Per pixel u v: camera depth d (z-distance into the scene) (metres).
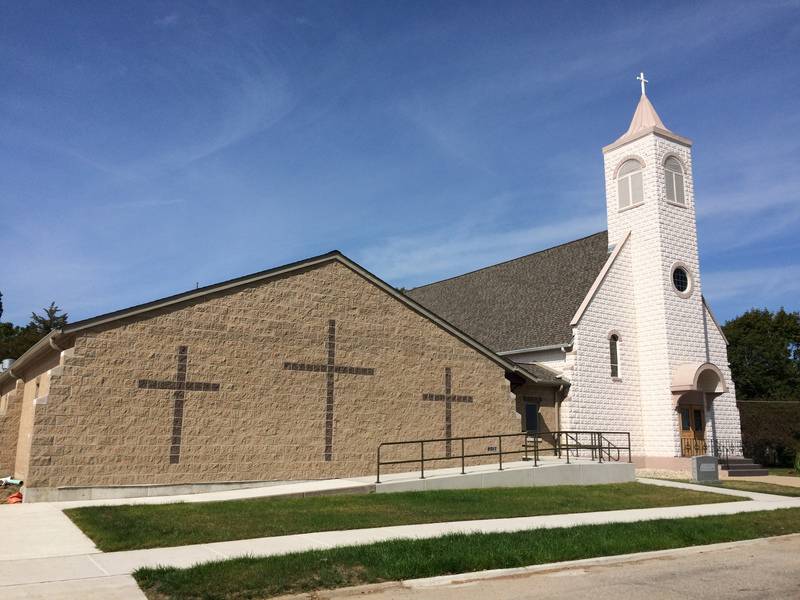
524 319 31.66
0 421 21.16
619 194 31.23
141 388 17.38
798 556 11.45
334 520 13.02
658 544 11.85
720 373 29.25
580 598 8.32
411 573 9.23
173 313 18.16
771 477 27.33
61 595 7.93
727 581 9.39
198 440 18.02
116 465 16.73
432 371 23.22
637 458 28.58
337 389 20.88
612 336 29.23
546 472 20.78
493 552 10.28
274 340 19.81
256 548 10.38
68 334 16.64
